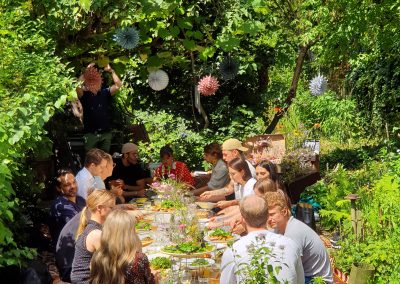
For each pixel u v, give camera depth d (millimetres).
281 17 9984
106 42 6180
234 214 4711
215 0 6344
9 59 4410
